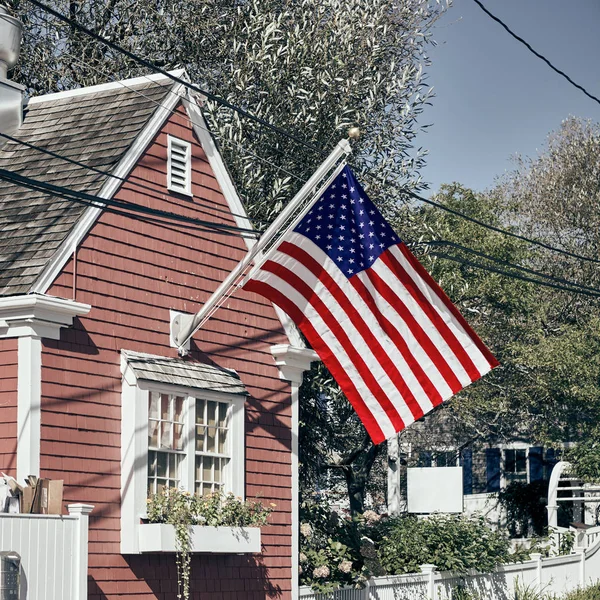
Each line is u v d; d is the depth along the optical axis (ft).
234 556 75.20
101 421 65.51
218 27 110.11
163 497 66.85
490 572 108.58
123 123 73.00
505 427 180.86
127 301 68.80
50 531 57.31
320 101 103.04
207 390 72.23
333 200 63.05
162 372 68.80
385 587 92.27
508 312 150.10
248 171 101.65
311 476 112.98
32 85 114.62
